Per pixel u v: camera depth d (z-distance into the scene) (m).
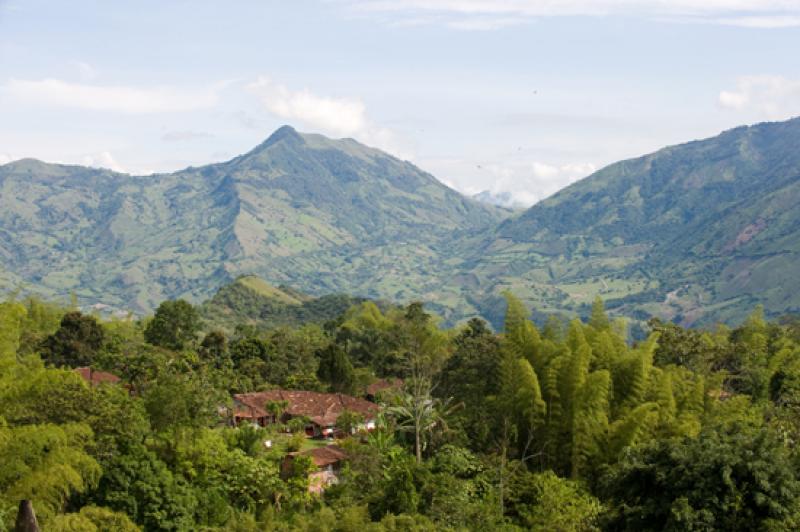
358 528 36.59
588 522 34.38
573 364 45.00
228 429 53.88
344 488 46.91
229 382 78.69
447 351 84.00
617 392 46.09
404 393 63.59
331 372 84.69
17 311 42.81
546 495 37.75
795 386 59.03
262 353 95.94
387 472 44.16
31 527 16.69
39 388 35.91
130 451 39.47
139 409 44.00
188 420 46.56
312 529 37.22
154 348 76.81
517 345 50.16
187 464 43.81
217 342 94.62
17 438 30.58
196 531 39.09
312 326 144.00
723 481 25.25
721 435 27.88
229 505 43.66
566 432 44.66
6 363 36.19
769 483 25.06
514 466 43.34
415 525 35.69
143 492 38.06
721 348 67.69
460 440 49.19
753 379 61.81
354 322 123.44
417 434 50.31
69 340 76.06
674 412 45.47
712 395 52.16
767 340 79.50
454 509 38.28
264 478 45.78
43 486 29.77
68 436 33.62
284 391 76.94
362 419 68.56
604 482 30.05
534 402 44.91
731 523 24.94
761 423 43.59
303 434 66.75
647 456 28.19
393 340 104.94
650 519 26.84
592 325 58.72
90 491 37.56
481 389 56.28
